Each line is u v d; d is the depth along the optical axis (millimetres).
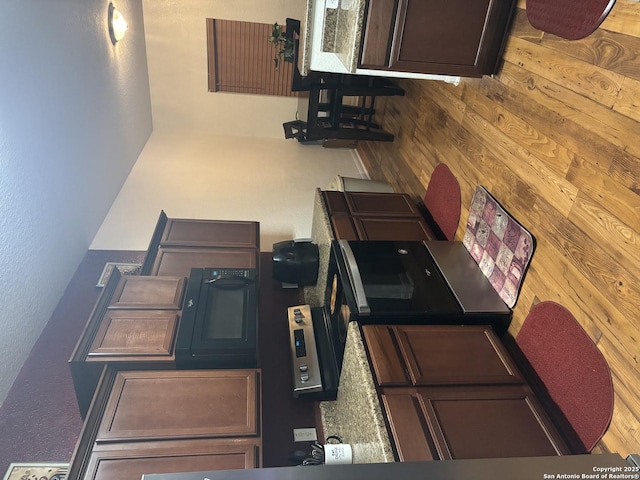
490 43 1936
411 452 1338
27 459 1917
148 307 2061
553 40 1632
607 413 1349
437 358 1651
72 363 1774
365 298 1830
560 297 1570
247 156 4742
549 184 1644
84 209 3150
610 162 1364
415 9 1852
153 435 1577
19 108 2279
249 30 4559
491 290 1961
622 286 1308
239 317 2041
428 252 2191
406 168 3273
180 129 5129
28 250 2381
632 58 1286
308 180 4391
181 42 4602
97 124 3393
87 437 1552
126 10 4008
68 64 2869
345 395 1887
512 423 1454
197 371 1832
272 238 3498
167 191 3980
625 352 1290
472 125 2238
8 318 2191
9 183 2191
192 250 2635
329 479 582
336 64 2338
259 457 1554
